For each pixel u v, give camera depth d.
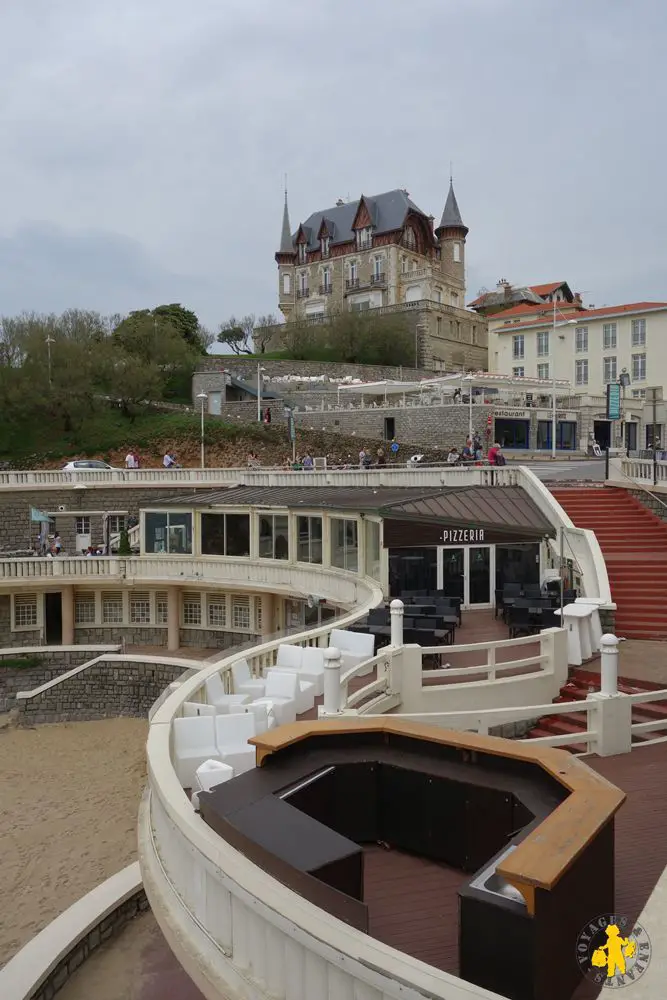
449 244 99.75
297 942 4.67
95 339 71.62
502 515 23.02
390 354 80.56
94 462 42.44
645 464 25.81
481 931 4.68
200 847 5.50
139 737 25.19
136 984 10.34
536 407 51.75
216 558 29.17
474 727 10.77
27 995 9.50
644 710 12.71
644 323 67.38
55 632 31.56
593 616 16.38
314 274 99.38
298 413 58.28
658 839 7.89
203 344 91.31
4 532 37.00
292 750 7.11
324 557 25.20
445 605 18.17
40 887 15.69
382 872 6.57
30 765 22.91
